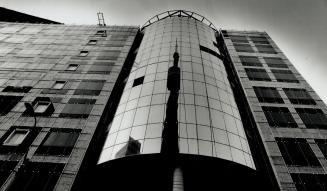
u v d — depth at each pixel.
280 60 38.09
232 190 22.89
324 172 22.95
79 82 32.59
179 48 35.34
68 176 21.64
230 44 41.50
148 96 27.84
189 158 21.34
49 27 47.94
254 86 32.69
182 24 42.12
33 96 30.05
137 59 36.59
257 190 23.44
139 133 23.73
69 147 24.08
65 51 39.41
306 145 25.38
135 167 21.97
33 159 22.88
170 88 10.11
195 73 30.80
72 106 28.78
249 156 24.28
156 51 35.72
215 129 24.41
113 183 23.23
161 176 22.06
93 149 25.12
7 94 30.16
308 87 33.03
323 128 27.34
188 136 22.97
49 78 33.16
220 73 33.41
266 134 26.22
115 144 23.98
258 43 42.34
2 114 27.36
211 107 26.75
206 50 36.84
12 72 34.03
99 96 30.34
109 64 36.12
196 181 22.09
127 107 28.05
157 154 20.95
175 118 10.09
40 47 40.38
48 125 26.30
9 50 39.25
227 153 22.58
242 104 32.34
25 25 48.28
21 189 20.56
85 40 43.03
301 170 23.03
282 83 33.56
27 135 24.98
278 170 22.83
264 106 29.72
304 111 29.42
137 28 47.09
